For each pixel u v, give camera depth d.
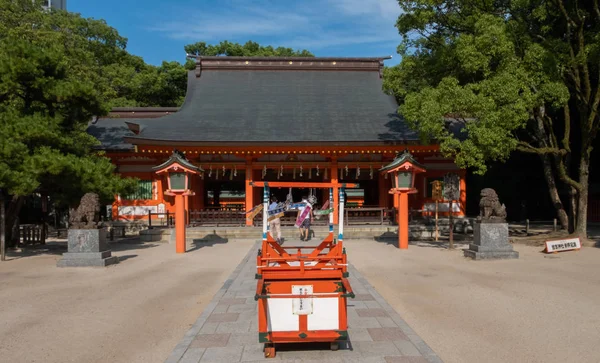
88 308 8.74
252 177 22.98
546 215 32.25
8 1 21.72
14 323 7.77
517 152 30.62
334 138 21.78
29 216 28.50
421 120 15.20
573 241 15.24
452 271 12.19
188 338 6.64
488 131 14.01
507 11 17.72
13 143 13.76
